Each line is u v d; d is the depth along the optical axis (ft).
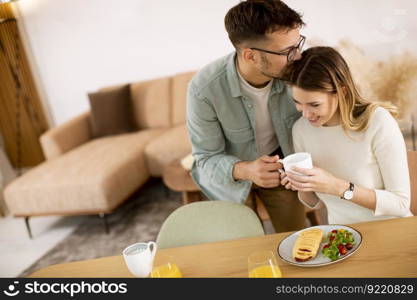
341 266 3.71
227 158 5.54
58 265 4.86
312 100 4.32
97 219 12.26
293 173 4.35
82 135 14.87
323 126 4.87
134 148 12.60
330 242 3.97
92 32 15.24
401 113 11.94
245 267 3.98
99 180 10.78
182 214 5.39
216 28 13.96
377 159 4.61
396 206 4.46
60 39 15.66
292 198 6.41
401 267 3.51
